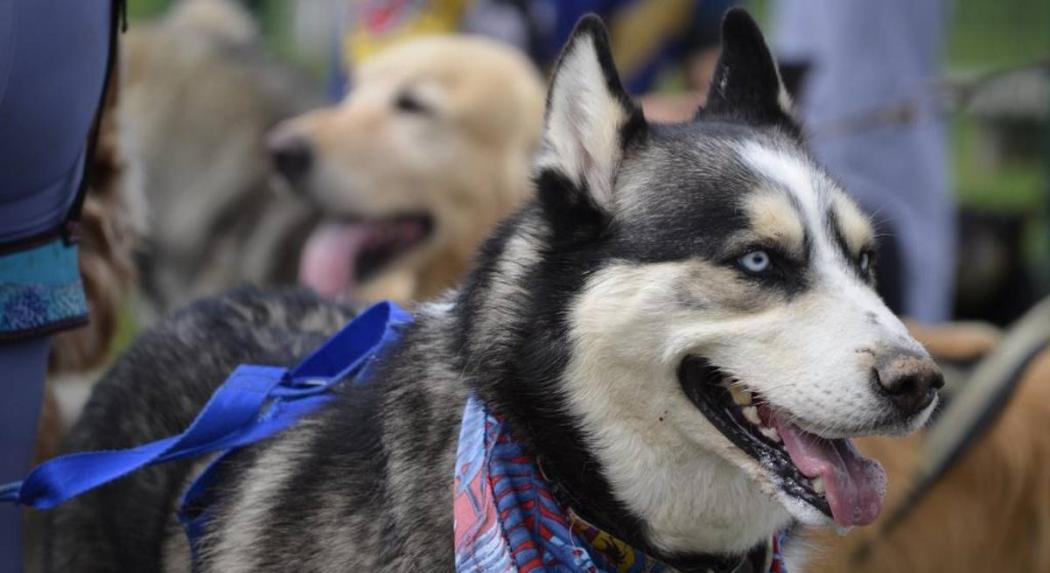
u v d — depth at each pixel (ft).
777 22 33.30
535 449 11.10
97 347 15.81
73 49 11.84
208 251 26.55
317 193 22.99
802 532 12.39
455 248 23.36
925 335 17.94
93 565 14.02
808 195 11.10
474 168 23.02
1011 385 17.08
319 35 52.31
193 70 27.58
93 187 15.78
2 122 11.46
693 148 11.34
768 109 12.73
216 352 14.20
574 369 10.93
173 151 26.89
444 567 10.93
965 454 16.98
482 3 25.86
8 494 11.94
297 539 11.70
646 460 11.04
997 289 28.02
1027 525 17.28
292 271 25.72
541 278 11.14
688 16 25.93
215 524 12.50
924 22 24.57
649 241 10.94
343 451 11.81
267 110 27.40
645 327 10.80
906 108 22.74
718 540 11.43
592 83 11.34
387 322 12.88
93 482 11.84
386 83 23.43
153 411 13.91
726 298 10.82
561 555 10.93
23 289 12.25
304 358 13.58
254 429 12.48
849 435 10.62
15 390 12.44
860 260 11.41
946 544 17.07
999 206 31.60
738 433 10.93
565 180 11.18
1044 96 32.68
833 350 10.57
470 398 11.07
